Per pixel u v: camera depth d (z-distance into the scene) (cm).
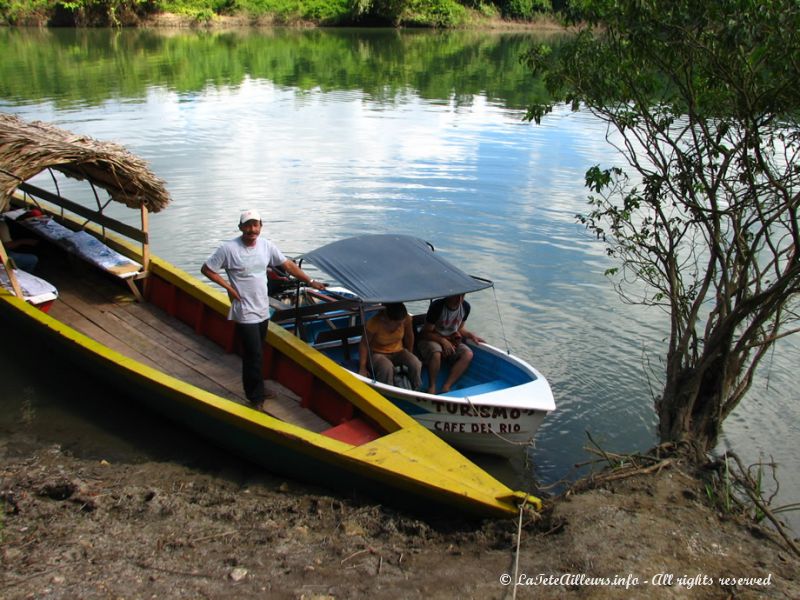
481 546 470
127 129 1784
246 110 2103
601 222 1232
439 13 5200
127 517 494
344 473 533
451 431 655
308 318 717
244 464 606
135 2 4622
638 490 530
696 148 590
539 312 931
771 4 495
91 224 1138
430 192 1384
